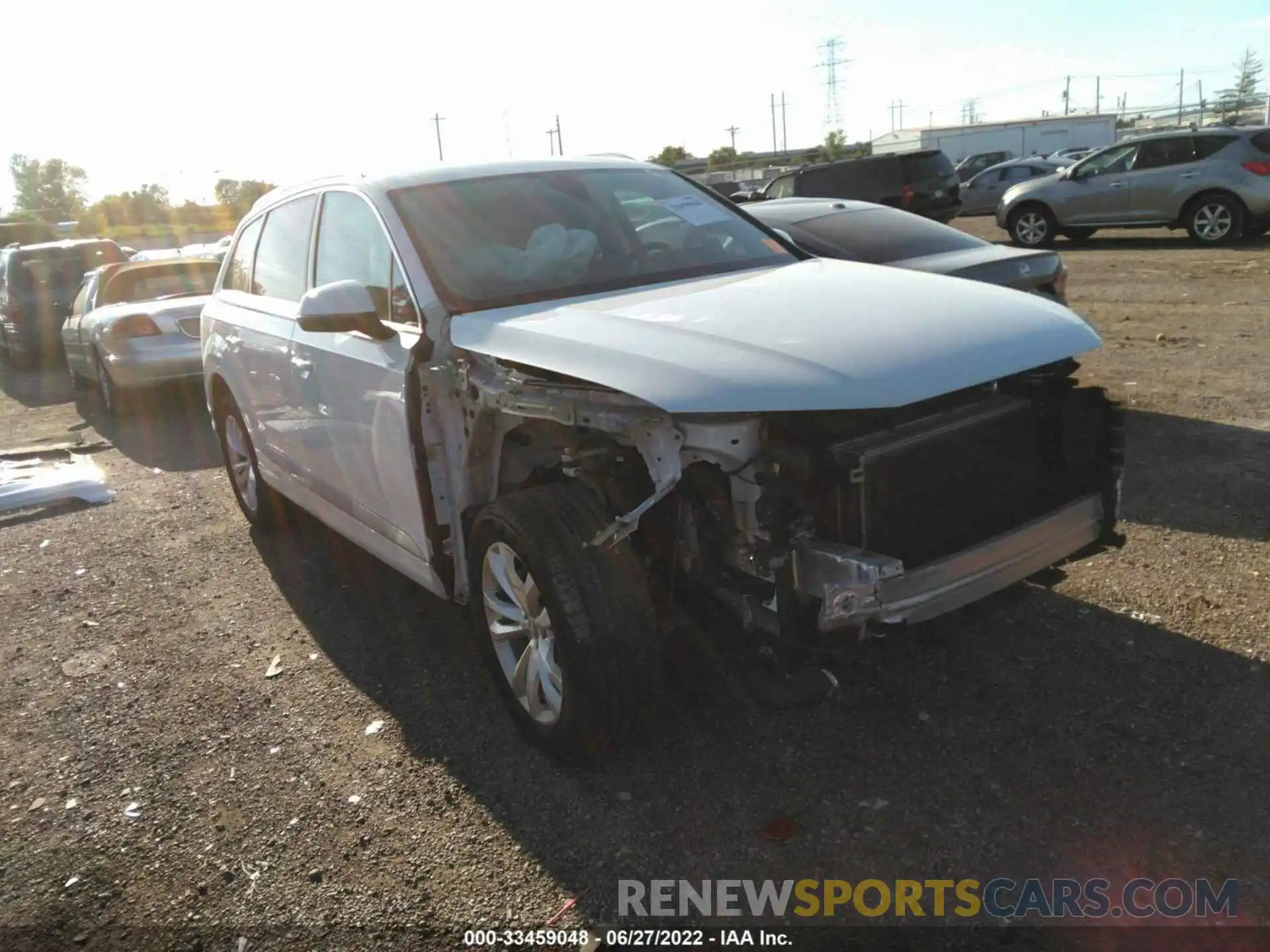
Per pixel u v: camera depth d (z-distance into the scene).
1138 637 3.92
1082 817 2.97
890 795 3.14
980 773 3.21
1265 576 4.30
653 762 3.41
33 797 3.55
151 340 9.76
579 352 3.14
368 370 3.97
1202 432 6.26
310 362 4.48
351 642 4.55
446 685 4.09
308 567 5.54
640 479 3.29
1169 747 3.24
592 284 3.93
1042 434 3.37
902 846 2.92
